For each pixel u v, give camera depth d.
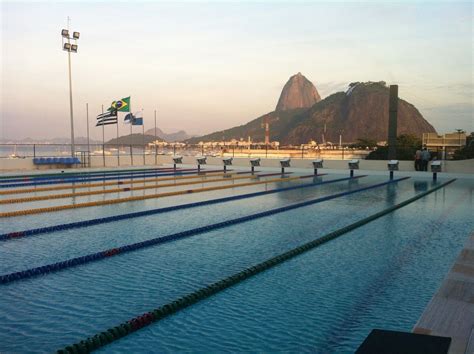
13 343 3.20
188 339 3.30
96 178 17.56
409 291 4.35
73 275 4.91
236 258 5.61
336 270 5.12
